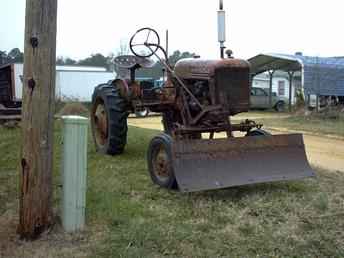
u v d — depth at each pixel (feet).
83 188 14.64
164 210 16.83
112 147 26.43
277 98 93.40
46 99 13.79
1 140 33.12
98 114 27.58
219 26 22.59
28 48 13.51
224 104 21.17
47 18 13.52
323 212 16.81
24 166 13.91
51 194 14.40
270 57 84.12
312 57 88.28
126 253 13.12
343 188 20.25
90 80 108.88
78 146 14.47
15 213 16.31
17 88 56.24
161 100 24.73
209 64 21.47
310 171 20.15
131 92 25.66
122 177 21.65
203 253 13.33
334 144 36.91
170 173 18.97
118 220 15.53
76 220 14.58
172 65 26.78
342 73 83.10
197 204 17.52
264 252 13.48
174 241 13.99
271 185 20.40
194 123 21.68
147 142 31.35
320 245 13.94
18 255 13.12
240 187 19.95
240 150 18.95
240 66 21.54
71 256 13.07
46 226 14.30
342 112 62.49
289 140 20.06
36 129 13.78
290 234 14.74
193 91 22.53
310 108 72.84
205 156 18.31
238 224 15.52
